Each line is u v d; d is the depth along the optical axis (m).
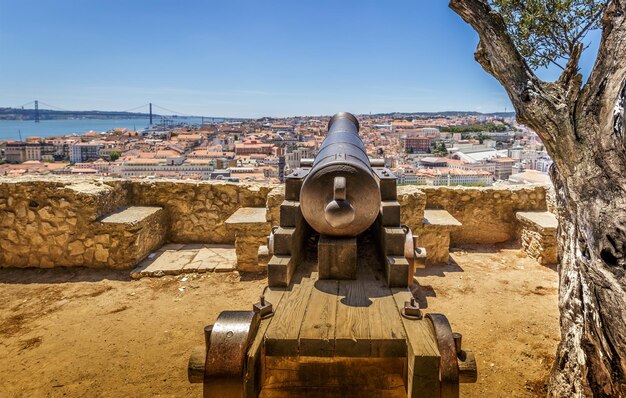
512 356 3.42
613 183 1.81
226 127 127.88
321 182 2.72
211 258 5.68
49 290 4.83
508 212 6.48
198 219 6.36
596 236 1.82
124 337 3.79
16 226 5.40
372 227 3.51
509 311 4.23
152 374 3.22
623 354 1.71
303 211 2.79
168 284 5.00
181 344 3.67
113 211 5.85
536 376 3.15
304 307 2.32
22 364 3.35
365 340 1.97
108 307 4.40
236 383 1.75
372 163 4.36
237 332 1.84
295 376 2.14
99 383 3.11
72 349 3.58
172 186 6.30
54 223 5.38
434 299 4.52
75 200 5.33
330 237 2.83
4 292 4.77
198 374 1.86
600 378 1.99
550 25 2.75
